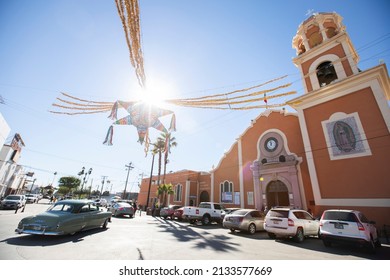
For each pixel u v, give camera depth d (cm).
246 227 1189
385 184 1209
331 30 1866
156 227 1245
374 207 1217
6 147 2889
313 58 1781
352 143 1388
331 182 1424
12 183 3603
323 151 1516
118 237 833
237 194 2303
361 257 665
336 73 1598
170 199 3428
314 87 1694
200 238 919
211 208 1664
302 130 1673
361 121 1381
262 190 2012
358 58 1691
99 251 592
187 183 3116
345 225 788
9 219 1170
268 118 2205
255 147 2253
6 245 596
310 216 1091
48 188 7938
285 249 764
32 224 709
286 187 1869
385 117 1288
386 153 1245
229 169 2502
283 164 1873
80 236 814
